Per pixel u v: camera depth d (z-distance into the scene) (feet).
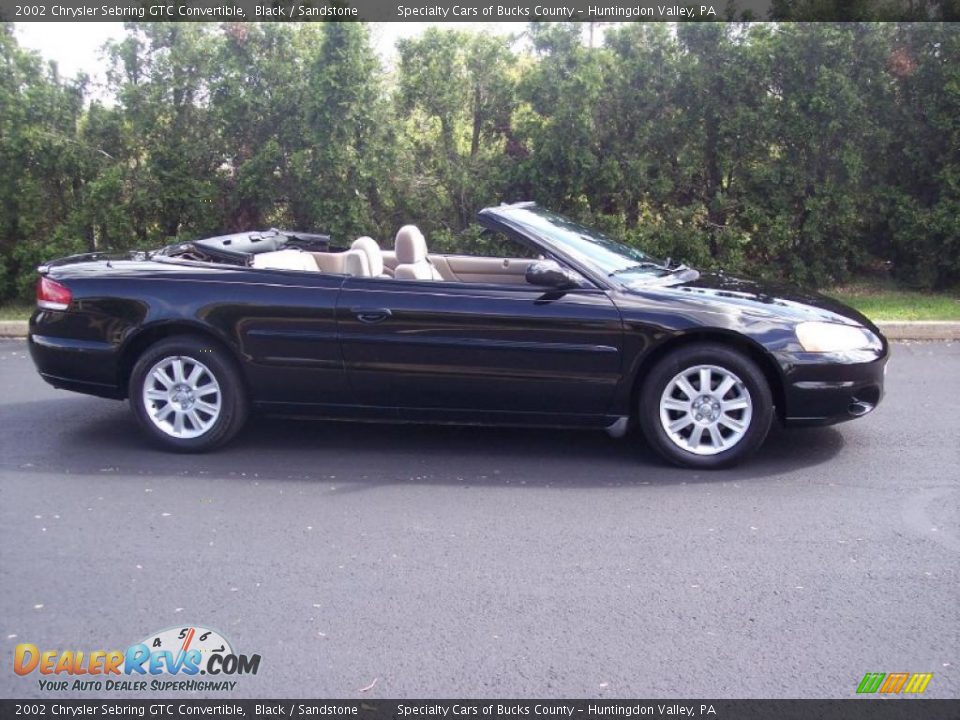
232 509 16.72
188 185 36.94
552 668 11.50
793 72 35.58
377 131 36.76
